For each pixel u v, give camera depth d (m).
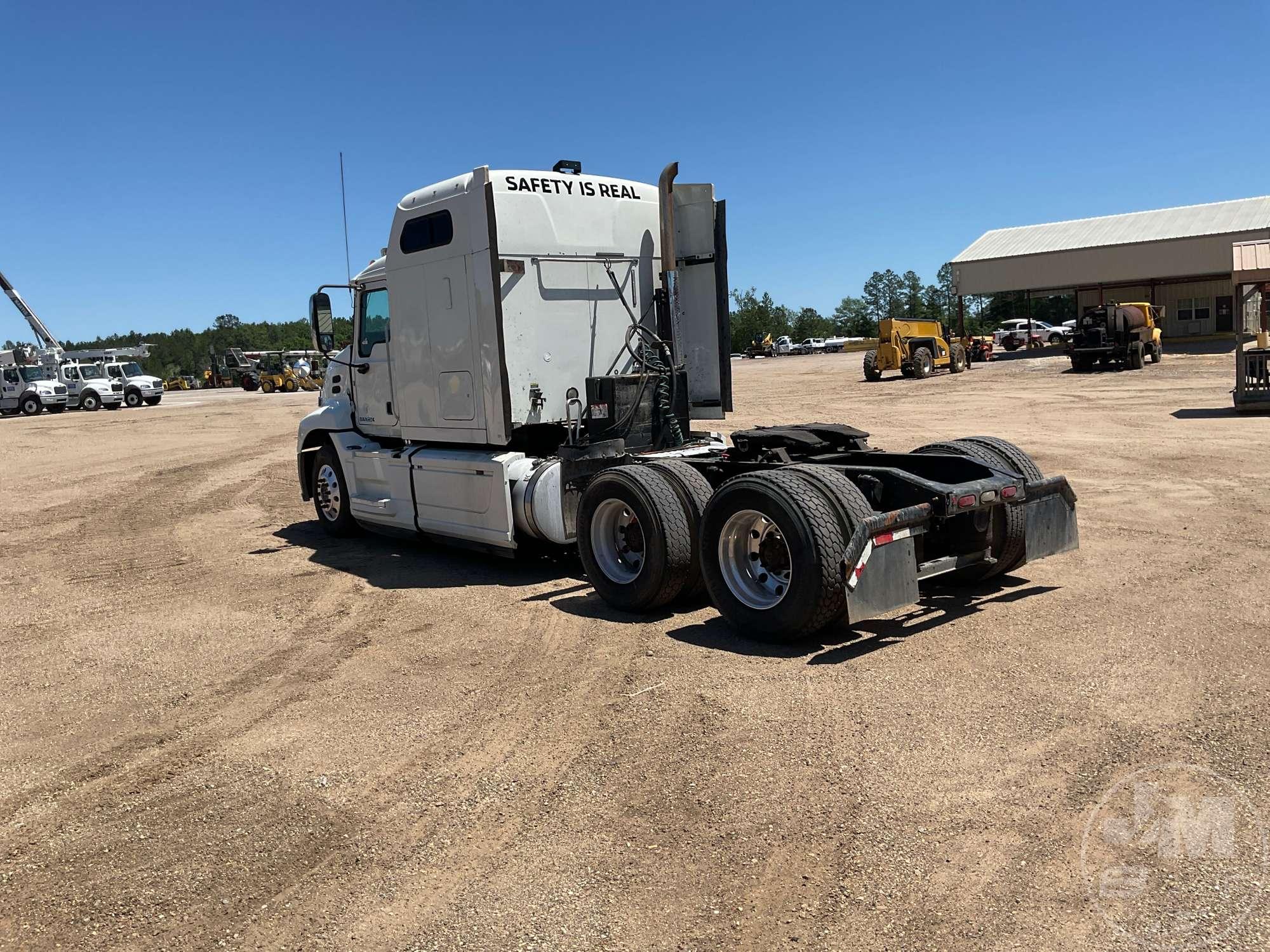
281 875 3.32
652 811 3.59
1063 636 5.31
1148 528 8.12
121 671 5.76
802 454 6.96
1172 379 27.50
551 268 7.69
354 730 4.61
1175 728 4.00
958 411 22.19
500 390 7.45
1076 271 49.88
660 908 2.96
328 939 2.92
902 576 5.21
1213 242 45.91
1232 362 32.16
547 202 7.66
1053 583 6.48
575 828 3.50
